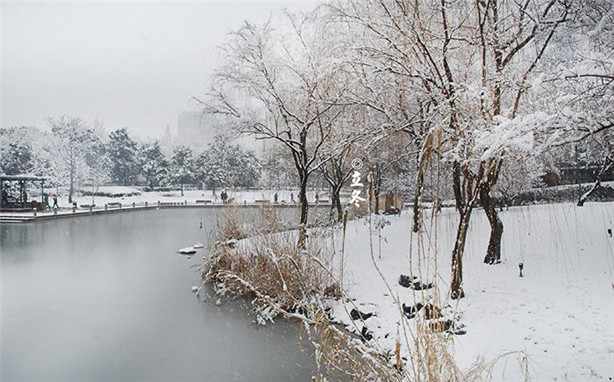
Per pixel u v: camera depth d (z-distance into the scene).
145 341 8.55
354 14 11.06
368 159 14.76
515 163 10.40
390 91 11.95
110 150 61.50
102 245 20.00
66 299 11.39
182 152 59.06
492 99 8.30
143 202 46.41
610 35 7.56
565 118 5.87
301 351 7.94
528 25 9.39
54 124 53.22
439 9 9.64
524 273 9.88
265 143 18.73
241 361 7.59
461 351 6.66
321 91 13.26
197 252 18.12
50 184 50.84
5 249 18.89
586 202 17.67
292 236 10.77
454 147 8.59
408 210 23.84
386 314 8.55
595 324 7.04
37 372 7.29
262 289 10.12
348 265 11.73
